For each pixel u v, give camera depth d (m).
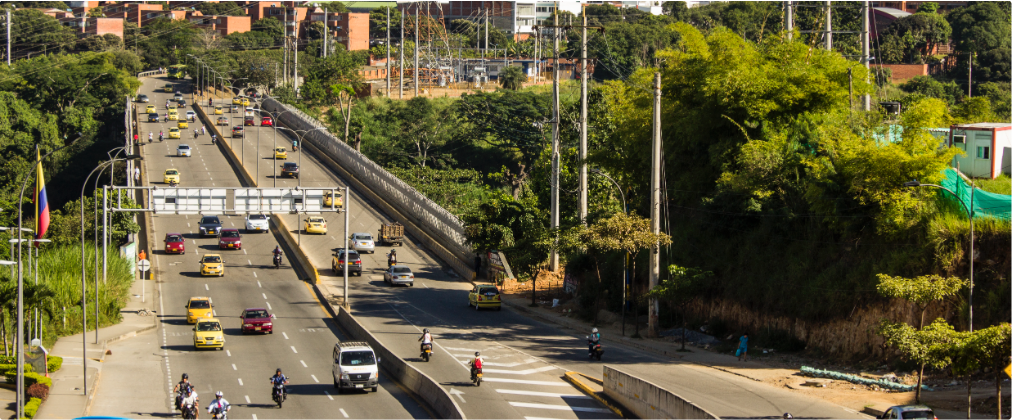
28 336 61.72
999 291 49.06
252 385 54.62
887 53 197.00
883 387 47.59
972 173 70.06
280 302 84.75
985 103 91.12
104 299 75.44
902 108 85.44
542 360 60.59
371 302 84.62
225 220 125.81
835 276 57.72
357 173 151.75
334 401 50.44
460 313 80.75
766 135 69.62
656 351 63.06
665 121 78.19
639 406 44.66
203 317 75.38
